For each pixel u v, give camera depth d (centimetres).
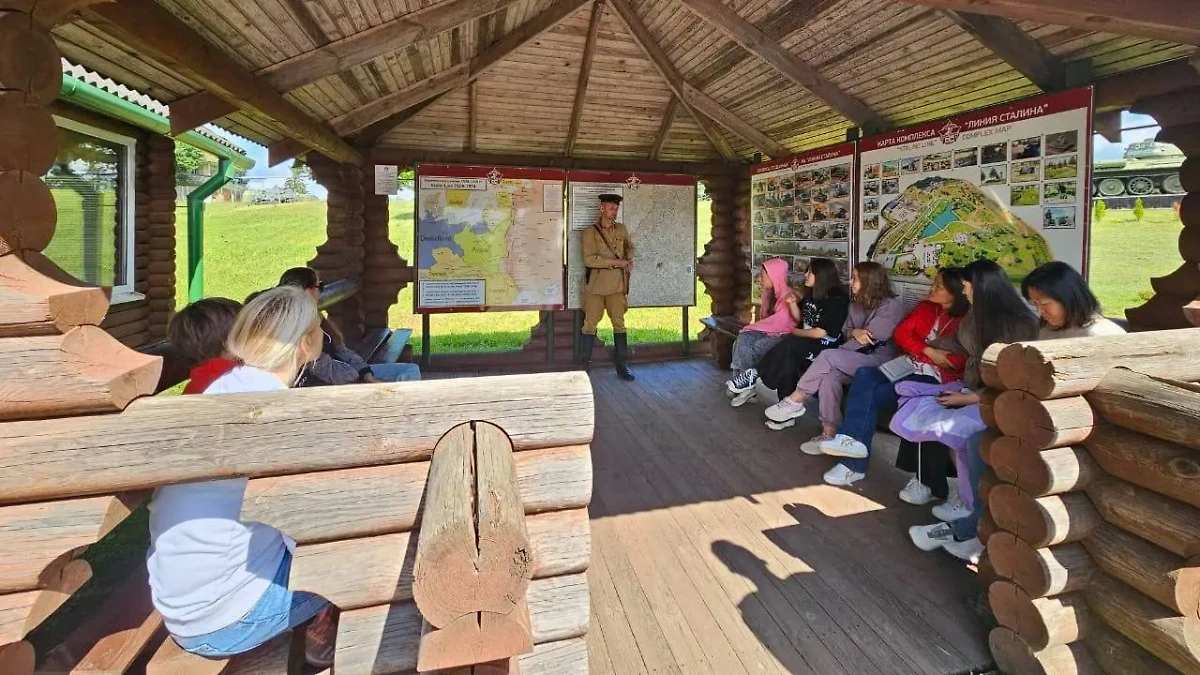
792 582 263
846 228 519
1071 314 253
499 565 104
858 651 218
